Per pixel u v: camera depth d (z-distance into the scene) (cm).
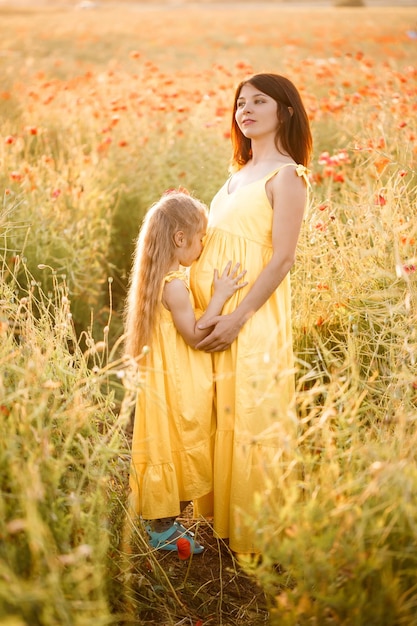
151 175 459
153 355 223
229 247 226
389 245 276
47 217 356
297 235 223
